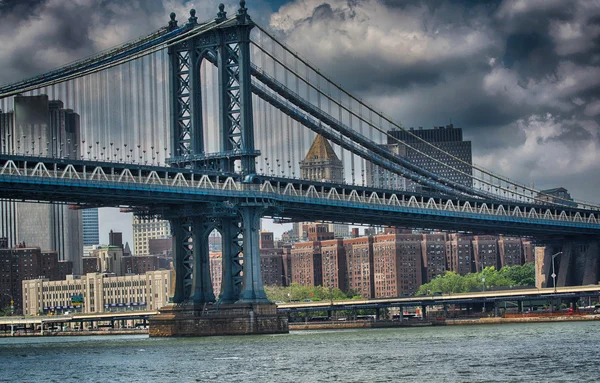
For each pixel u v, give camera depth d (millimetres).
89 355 187750
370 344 197375
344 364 159000
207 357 174250
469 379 138500
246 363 163125
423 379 139500
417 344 194625
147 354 184000
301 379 142750
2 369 165250
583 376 139000
